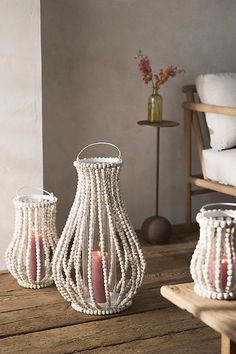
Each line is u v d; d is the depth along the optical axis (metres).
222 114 3.65
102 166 2.53
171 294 1.93
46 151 3.78
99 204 2.56
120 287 2.80
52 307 2.72
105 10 3.81
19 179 3.22
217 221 1.90
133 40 3.90
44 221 2.87
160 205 4.15
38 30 3.14
